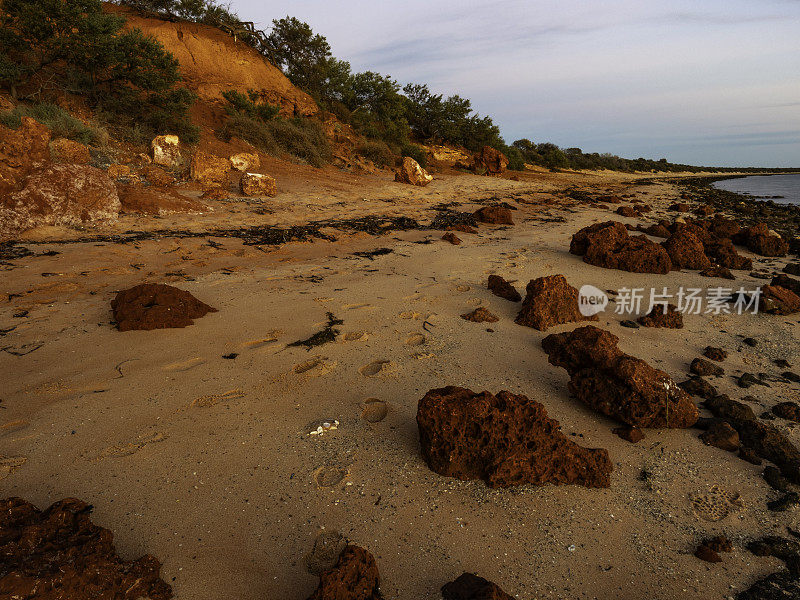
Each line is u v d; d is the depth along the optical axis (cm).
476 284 786
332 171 2427
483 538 279
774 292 744
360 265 881
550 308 627
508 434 330
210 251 919
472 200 1975
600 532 288
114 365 453
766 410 439
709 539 287
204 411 388
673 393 398
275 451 344
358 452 348
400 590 242
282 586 242
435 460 334
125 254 844
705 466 358
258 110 2588
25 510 264
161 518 279
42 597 210
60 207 973
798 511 313
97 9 1691
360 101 4088
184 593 234
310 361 484
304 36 3488
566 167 5528
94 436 348
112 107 1841
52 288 651
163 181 1460
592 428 399
